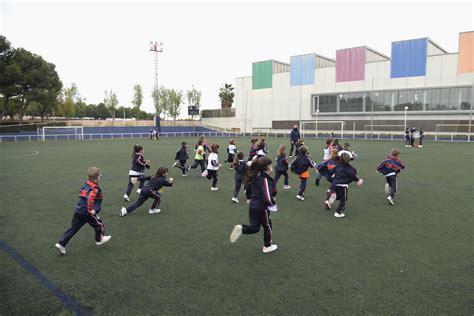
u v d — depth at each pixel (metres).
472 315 3.33
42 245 5.42
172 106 77.75
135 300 3.68
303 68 48.72
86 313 3.43
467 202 8.18
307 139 40.56
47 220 6.85
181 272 4.38
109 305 3.58
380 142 32.97
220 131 61.25
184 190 9.92
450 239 5.57
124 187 10.41
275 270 4.41
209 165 9.70
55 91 53.59
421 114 39.84
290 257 4.84
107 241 5.52
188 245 5.39
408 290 3.84
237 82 56.78
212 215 7.20
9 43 46.91
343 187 6.84
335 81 46.03
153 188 7.14
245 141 36.69
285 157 9.66
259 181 4.78
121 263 4.69
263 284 4.02
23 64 47.31
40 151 24.12
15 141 38.47
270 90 52.53
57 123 54.06
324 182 11.16
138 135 52.09
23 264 4.68
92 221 5.09
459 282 4.04
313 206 7.89
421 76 39.62
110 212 7.45
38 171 13.96
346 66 44.94
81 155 20.95
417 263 4.59
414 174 12.45
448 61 37.94
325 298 3.67
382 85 42.28
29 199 8.77
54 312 3.45
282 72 50.97
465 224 6.40
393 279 4.12
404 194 9.12
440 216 6.97
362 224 6.43
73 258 4.88
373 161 16.88
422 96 39.56
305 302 3.59
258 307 3.50
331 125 46.69
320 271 4.36
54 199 8.77
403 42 40.50
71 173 13.40
